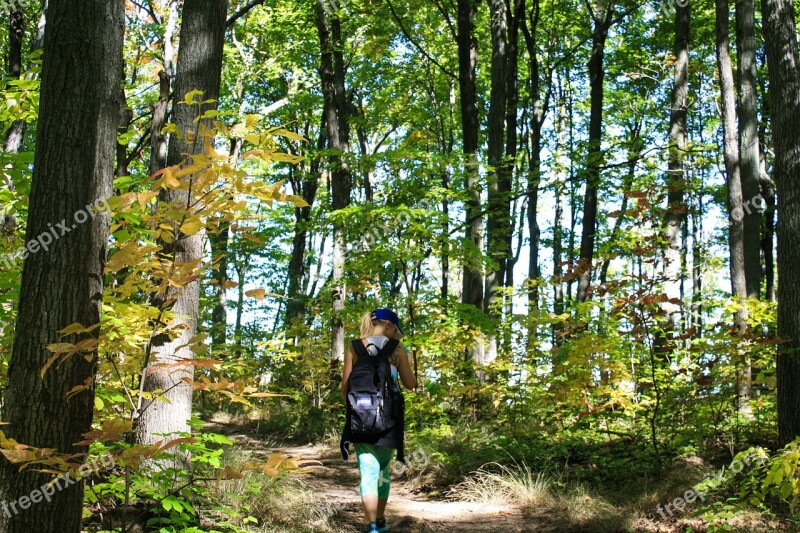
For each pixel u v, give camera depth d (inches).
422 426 424.8
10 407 129.0
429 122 931.3
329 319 623.8
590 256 662.5
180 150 231.3
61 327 129.9
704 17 775.1
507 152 694.5
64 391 130.1
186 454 210.5
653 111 879.7
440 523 247.1
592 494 264.8
